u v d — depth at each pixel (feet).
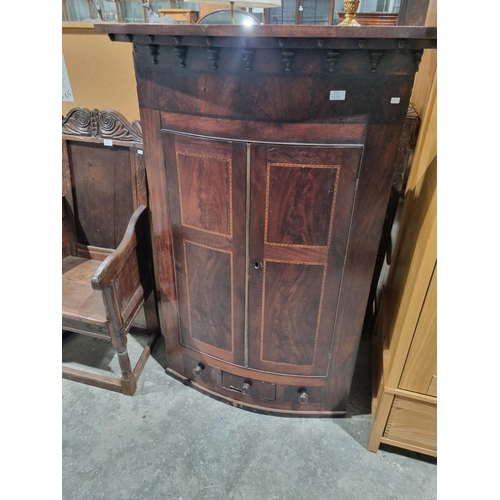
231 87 3.16
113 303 4.38
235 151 3.37
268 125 3.20
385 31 2.62
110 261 4.26
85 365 5.50
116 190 5.22
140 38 3.25
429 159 3.46
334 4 8.61
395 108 3.02
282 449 4.37
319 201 3.42
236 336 4.35
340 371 4.37
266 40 2.83
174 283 4.49
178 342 4.91
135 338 6.00
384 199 3.37
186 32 2.93
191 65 3.22
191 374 5.10
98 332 4.74
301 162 3.28
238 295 4.08
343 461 4.25
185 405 4.91
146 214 5.05
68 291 4.97
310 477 4.08
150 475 4.09
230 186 3.54
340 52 2.86
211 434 4.54
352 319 4.01
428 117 3.77
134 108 5.23
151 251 5.38
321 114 3.10
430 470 4.16
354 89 2.99
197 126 3.45
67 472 4.10
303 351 4.26
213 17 5.65
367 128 3.11
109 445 4.40
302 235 3.60
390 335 4.58
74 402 4.92
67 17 9.65
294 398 4.63
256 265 3.84
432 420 3.92
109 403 4.92
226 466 4.19
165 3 9.51
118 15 9.18
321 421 4.72
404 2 5.56
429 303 3.33
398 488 3.97
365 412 4.85
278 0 5.20
